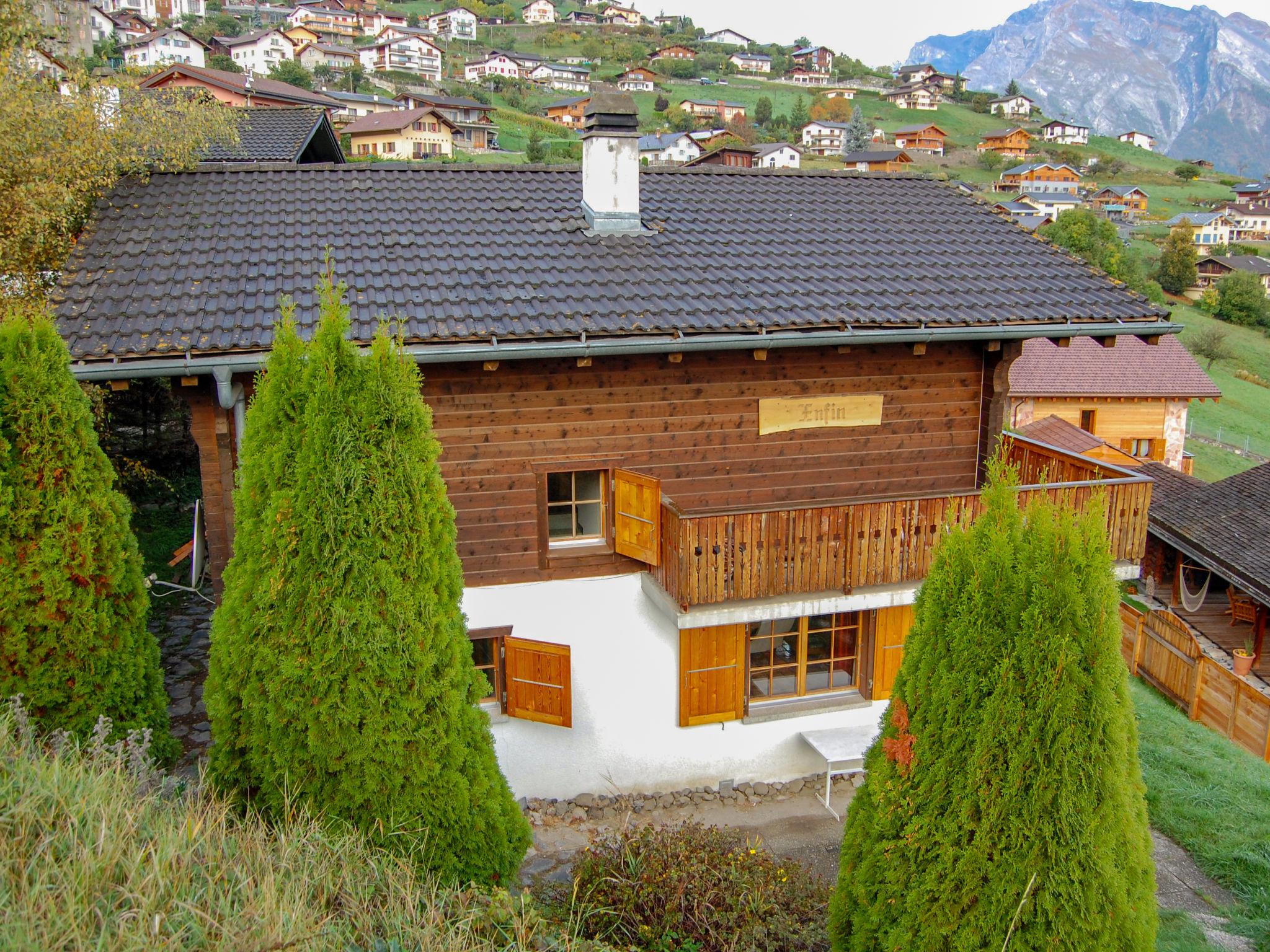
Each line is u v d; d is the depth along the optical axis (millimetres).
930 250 11055
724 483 9664
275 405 5371
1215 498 22594
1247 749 13930
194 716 9672
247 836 4824
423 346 8008
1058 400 30938
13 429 5480
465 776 5734
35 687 5539
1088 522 4773
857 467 10125
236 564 5539
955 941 4766
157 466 15930
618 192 10438
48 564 5508
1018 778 4660
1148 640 16594
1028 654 4656
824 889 6949
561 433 9070
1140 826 4840
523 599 9250
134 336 7715
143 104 10922
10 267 9953
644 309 8773
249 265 8930
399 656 5348
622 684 9641
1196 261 78688
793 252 10562
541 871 8406
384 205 10516
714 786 9984
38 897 3691
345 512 5230
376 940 4410
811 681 10266
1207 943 7512
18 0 11703
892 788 5086
